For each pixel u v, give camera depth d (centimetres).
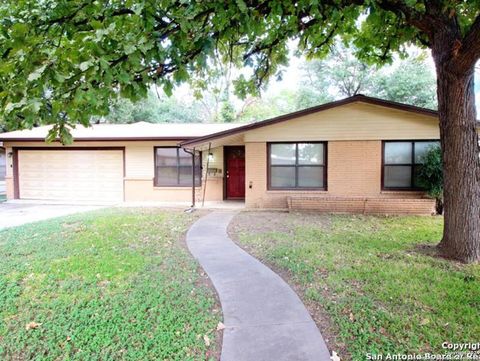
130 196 1355
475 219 503
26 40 246
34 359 270
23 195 1410
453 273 451
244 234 716
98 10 294
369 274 448
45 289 409
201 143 1082
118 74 274
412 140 1012
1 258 542
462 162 506
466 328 307
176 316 337
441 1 482
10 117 276
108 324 321
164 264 510
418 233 701
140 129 1479
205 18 340
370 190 1032
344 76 2542
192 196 1230
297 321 325
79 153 1383
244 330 309
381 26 595
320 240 645
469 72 486
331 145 1045
